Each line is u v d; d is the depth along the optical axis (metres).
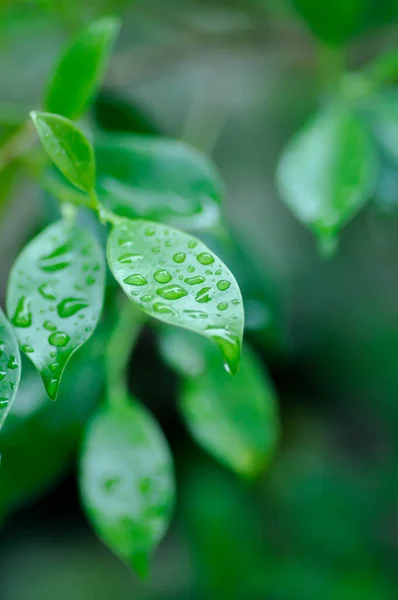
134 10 0.78
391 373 1.72
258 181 1.42
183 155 0.61
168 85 1.22
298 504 1.41
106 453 0.62
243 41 0.76
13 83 0.93
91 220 0.63
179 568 1.53
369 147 0.65
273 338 0.68
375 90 0.67
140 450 0.62
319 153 0.64
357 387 1.76
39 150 0.62
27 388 0.63
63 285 0.55
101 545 1.77
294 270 1.66
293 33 0.76
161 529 0.61
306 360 1.82
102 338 0.64
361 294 1.72
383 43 0.76
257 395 0.65
